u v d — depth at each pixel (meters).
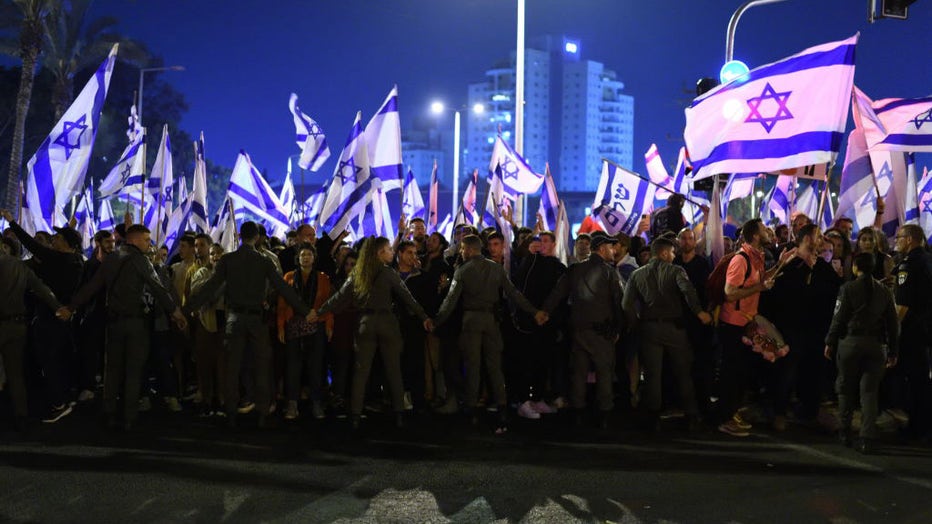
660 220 11.69
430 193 16.09
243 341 9.24
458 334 9.96
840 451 8.26
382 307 9.20
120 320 9.01
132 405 9.04
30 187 11.70
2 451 8.09
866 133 12.30
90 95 11.92
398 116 12.50
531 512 6.35
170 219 15.15
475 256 9.36
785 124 9.94
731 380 9.02
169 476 7.25
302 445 8.45
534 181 14.80
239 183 15.57
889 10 12.61
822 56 9.77
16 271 8.88
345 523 6.09
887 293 8.23
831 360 9.64
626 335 10.49
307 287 9.90
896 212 11.99
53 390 9.61
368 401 10.71
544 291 10.12
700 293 9.88
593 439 8.78
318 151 14.42
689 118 10.81
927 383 8.77
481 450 8.28
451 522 6.13
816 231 9.14
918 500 6.62
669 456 8.04
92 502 6.52
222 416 9.85
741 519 6.18
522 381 10.19
